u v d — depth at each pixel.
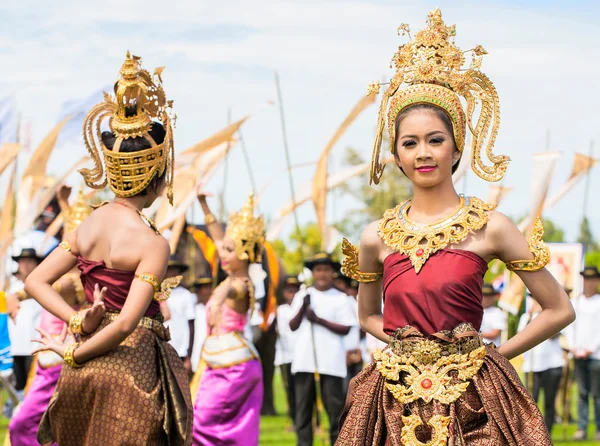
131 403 6.17
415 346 5.71
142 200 6.61
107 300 6.35
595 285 17.42
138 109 6.58
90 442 6.21
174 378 6.38
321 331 13.98
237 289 11.05
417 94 5.93
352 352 14.59
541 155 13.50
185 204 13.25
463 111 5.96
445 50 6.02
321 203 14.63
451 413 5.62
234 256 11.09
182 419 6.32
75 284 9.66
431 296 5.74
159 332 6.41
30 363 15.76
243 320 11.23
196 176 13.30
